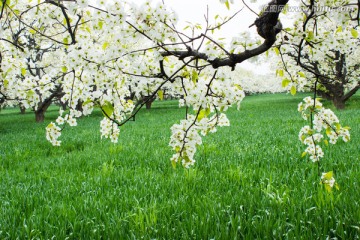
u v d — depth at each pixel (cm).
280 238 317
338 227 328
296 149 723
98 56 254
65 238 346
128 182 539
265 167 582
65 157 799
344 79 1878
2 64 325
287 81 275
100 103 277
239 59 233
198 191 475
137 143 953
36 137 1220
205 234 332
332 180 308
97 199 457
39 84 326
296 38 244
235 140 912
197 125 271
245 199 410
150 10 230
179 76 250
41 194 488
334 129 305
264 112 2014
